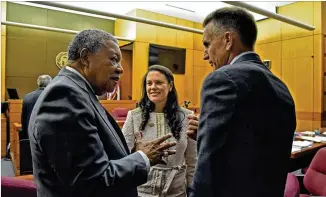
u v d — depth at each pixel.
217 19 0.93
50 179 0.83
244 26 0.89
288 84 6.07
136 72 6.98
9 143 5.06
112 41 1.00
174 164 1.46
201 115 0.82
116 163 0.89
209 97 0.80
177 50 7.61
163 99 1.53
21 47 6.29
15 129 4.39
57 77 0.94
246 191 0.77
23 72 6.33
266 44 6.47
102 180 0.81
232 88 0.77
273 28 6.32
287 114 0.86
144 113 1.55
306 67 5.76
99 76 0.98
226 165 0.77
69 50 1.00
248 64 0.84
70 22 6.87
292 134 0.88
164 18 7.24
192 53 7.91
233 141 0.77
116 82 1.02
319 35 5.54
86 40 0.96
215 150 0.77
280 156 0.84
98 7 6.51
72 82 0.91
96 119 0.91
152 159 1.02
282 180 0.85
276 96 0.83
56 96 0.84
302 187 2.34
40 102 0.86
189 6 6.52
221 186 0.77
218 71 0.82
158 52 7.27
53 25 6.65
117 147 0.96
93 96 0.96
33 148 0.87
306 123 5.74
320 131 4.02
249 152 0.78
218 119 0.77
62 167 0.78
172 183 1.42
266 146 0.81
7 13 6.04
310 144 3.00
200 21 7.86
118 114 5.19
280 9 6.13
